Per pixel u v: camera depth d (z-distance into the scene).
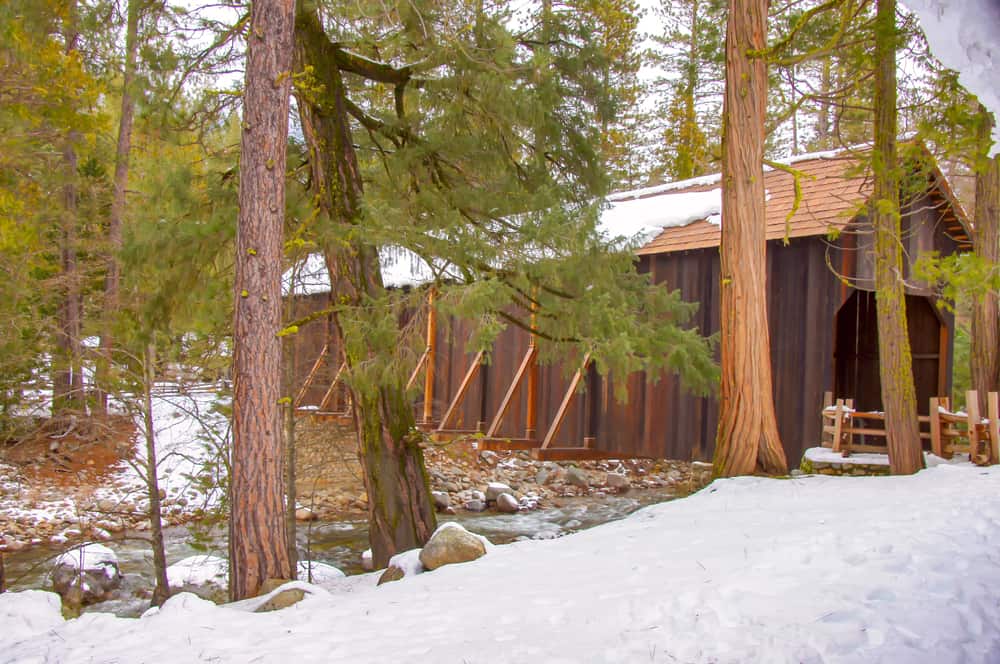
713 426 13.52
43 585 11.29
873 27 10.56
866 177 11.20
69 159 16.55
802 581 4.93
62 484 15.88
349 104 11.08
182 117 11.02
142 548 13.77
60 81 12.14
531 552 7.62
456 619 5.18
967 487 8.40
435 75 10.33
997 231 13.18
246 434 7.86
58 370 11.31
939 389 14.07
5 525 14.12
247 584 7.70
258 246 7.96
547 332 9.77
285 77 8.07
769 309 13.52
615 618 4.68
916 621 4.04
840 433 11.17
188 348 11.55
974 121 8.12
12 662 5.12
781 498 8.83
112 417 12.28
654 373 9.33
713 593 4.83
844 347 16.23
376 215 8.78
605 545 7.41
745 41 10.65
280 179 8.15
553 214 8.86
